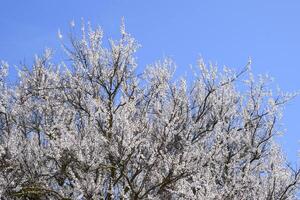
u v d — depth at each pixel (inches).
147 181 463.5
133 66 518.9
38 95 572.1
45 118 530.6
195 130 540.7
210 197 433.4
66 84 537.0
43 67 605.0
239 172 545.6
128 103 475.8
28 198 473.1
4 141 502.0
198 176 447.8
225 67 615.8
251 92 641.6
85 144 431.5
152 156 436.5
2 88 599.8
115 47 512.7
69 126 500.7
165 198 467.5
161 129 474.0
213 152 490.0
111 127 455.2
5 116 540.4
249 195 519.2
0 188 442.0
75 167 441.7
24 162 477.4
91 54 513.0
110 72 509.4
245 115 620.1
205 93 605.3
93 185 414.3
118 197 445.4
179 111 526.9
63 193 454.9
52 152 444.5
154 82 553.6
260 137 621.9
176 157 426.6
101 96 517.3
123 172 432.8
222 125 596.4
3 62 607.5
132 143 431.5
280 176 533.6
